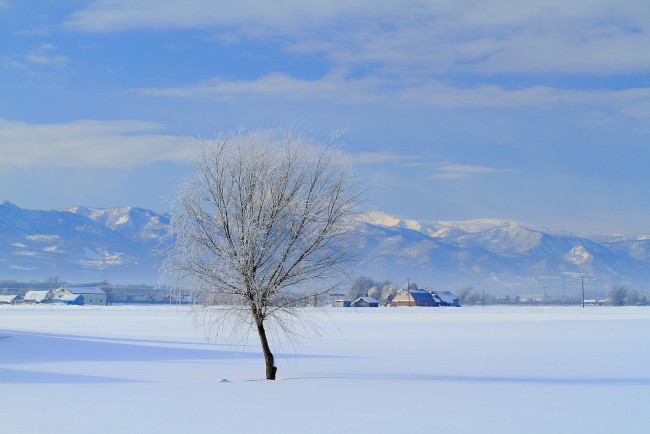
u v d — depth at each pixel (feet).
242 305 97.50
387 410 66.69
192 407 68.13
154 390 83.10
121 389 84.17
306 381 94.84
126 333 222.48
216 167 98.02
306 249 96.32
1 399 73.97
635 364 122.83
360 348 164.55
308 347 167.84
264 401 72.79
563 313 459.32
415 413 64.85
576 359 132.87
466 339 196.65
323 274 97.19
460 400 73.97
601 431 56.54
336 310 533.96
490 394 79.46
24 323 296.10
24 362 128.57
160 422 59.26
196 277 96.32
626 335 212.64
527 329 249.14
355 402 72.38
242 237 95.09
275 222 96.32
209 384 90.63
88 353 148.56
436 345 173.17
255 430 55.88
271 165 97.91
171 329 245.04
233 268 94.32
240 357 140.56
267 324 101.35
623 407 69.41
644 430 57.06
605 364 123.03
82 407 68.03
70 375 105.40
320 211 96.68
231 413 64.49
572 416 63.67
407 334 220.43
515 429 57.11
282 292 97.45
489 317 380.78
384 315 420.36
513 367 117.91
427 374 106.42
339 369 115.75
